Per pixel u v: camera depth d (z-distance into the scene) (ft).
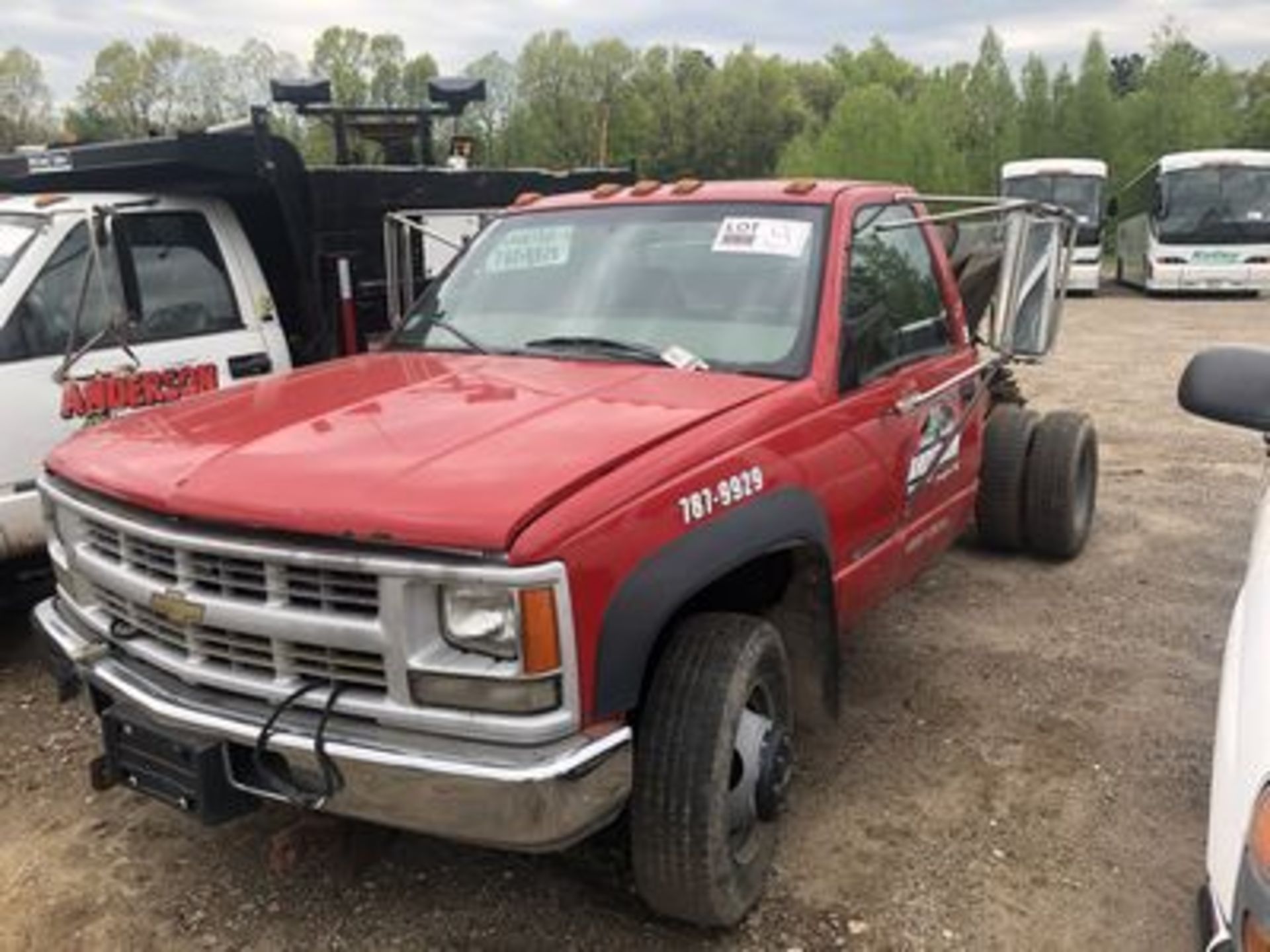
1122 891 11.63
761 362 12.64
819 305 12.99
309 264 21.04
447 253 24.12
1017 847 12.37
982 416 18.03
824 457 12.14
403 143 28.60
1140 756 14.25
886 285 14.42
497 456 9.85
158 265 19.06
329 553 9.08
